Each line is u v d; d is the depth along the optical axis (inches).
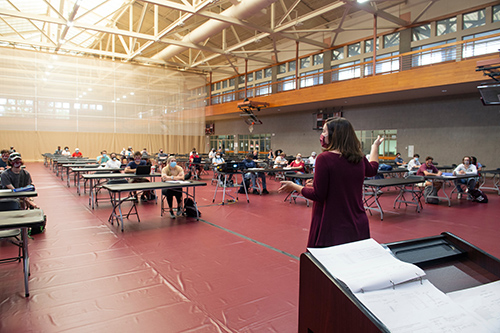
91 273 131.8
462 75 438.3
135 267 138.6
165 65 1018.1
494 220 236.4
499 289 38.7
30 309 101.7
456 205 302.7
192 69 1023.6
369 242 46.3
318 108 741.9
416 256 45.1
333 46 718.5
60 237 185.6
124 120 923.4
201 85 1042.1
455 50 481.1
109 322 94.2
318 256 41.8
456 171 328.8
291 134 831.1
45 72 824.9
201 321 94.8
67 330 90.0
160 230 203.2
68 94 852.0
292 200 324.2
